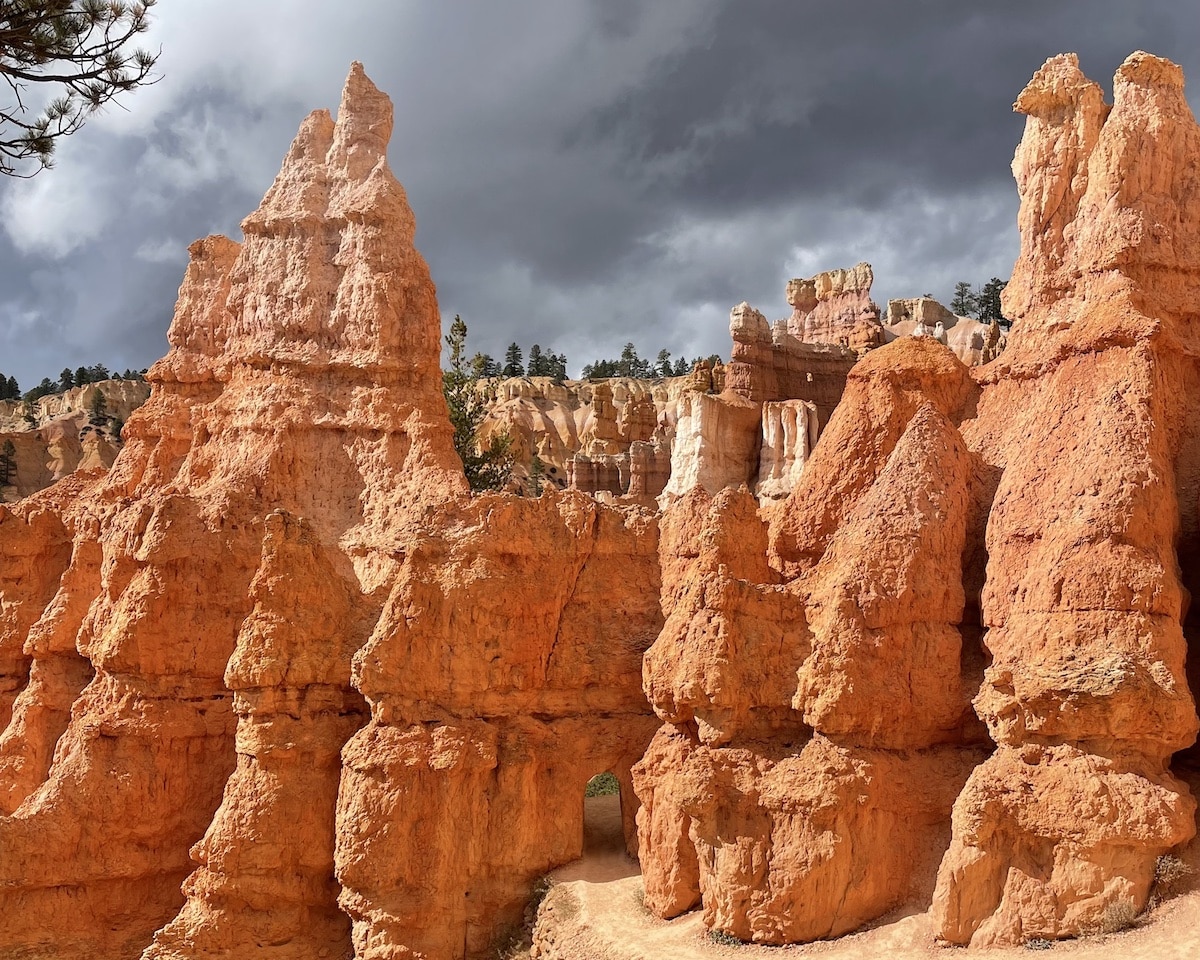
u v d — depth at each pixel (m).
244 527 31.55
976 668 23.69
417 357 34.34
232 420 34.97
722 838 23.14
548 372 193.12
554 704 27.62
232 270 37.25
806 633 24.41
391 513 32.12
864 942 21.41
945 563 23.58
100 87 24.58
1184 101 27.20
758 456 56.59
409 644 26.39
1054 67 28.66
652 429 88.69
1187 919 19.38
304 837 26.84
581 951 23.47
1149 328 23.84
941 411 27.42
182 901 30.06
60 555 38.91
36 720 34.16
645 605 28.59
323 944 27.11
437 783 25.88
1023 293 28.36
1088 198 27.31
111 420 144.62
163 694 30.02
